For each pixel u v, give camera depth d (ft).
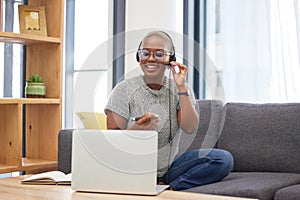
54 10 10.24
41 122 10.50
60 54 10.15
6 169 9.13
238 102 9.79
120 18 12.11
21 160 9.47
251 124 8.93
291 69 9.87
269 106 8.98
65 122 12.65
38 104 10.57
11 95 11.58
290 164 8.45
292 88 9.88
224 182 7.35
